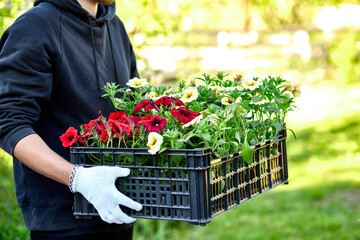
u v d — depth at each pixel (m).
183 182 1.44
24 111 1.62
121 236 1.93
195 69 11.41
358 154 6.87
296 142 7.68
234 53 12.07
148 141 1.45
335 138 7.78
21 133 1.57
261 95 1.89
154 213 1.51
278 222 4.68
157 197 1.47
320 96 10.59
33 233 1.80
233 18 14.32
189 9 4.31
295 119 9.13
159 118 1.54
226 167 1.55
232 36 13.14
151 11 3.71
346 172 6.17
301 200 5.29
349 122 8.61
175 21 4.18
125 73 2.04
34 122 1.65
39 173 1.70
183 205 1.44
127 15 3.61
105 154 1.57
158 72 4.24
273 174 1.82
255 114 2.00
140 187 1.53
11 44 1.65
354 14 13.47
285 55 12.78
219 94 1.92
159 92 1.93
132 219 1.49
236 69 12.00
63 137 1.58
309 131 8.29
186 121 1.57
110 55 1.99
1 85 1.63
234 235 4.38
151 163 1.56
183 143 1.53
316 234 4.37
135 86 1.91
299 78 12.01
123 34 2.15
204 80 2.02
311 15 13.53
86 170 1.50
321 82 11.72
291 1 12.85
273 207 5.10
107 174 1.48
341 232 4.39
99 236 1.79
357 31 13.34
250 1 13.69
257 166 1.68
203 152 1.41
